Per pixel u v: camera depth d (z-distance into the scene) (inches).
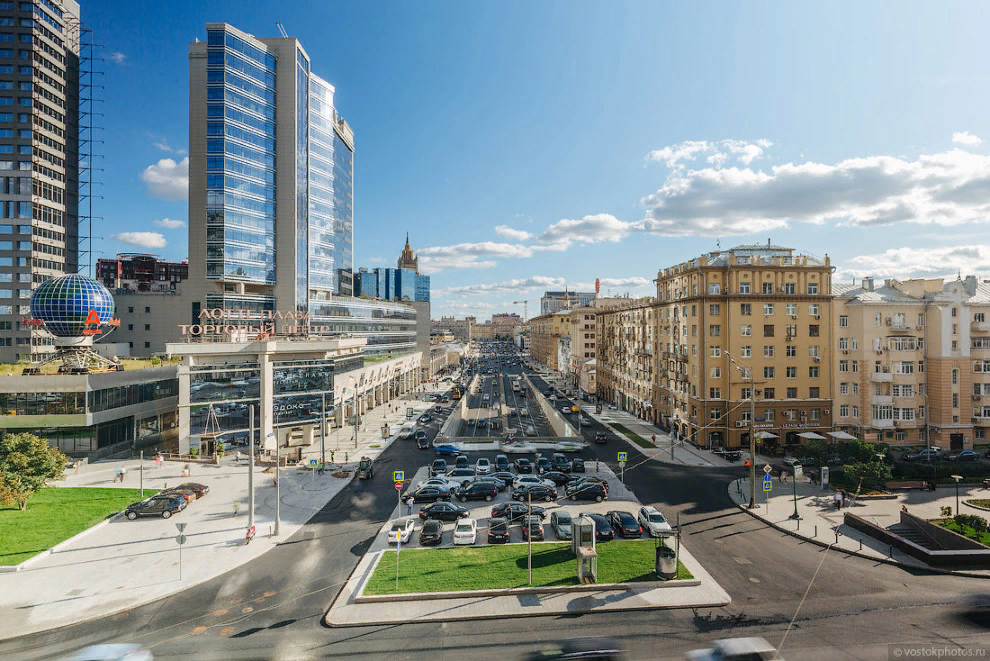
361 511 1558.8
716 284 2529.5
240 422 2443.4
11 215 4003.4
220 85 3277.6
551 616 946.7
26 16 4084.6
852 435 2464.3
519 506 1494.8
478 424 3356.3
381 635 887.7
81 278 2353.6
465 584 1050.7
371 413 3764.8
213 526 1424.7
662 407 3078.2
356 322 4658.0
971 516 1334.9
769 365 2479.1
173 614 963.3
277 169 3639.3
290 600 1016.2
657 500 1664.6
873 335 2447.1
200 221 3316.9
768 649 832.3
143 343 3501.5
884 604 984.9
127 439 2420.0
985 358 2415.1
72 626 922.7
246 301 3427.7
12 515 1489.9
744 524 1443.2
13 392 2116.1
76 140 4596.5
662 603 981.8
